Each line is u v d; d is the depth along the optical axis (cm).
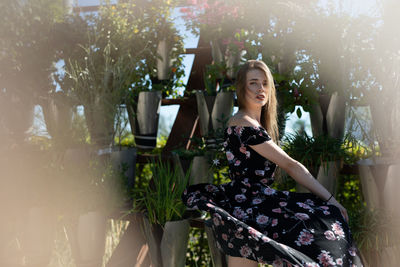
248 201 161
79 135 239
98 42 268
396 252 169
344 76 222
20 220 202
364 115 220
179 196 204
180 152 232
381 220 181
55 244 226
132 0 287
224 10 267
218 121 243
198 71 312
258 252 135
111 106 241
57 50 262
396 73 203
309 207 153
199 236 325
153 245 195
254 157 165
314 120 231
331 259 128
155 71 297
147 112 271
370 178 200
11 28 242
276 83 248
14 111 241
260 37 251
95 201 206
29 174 206
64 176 207
